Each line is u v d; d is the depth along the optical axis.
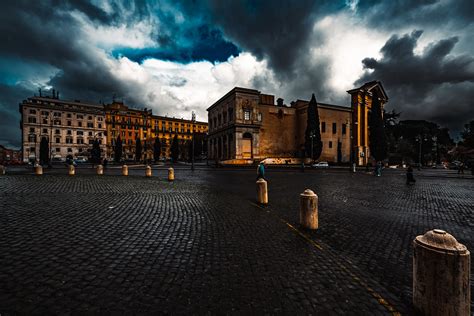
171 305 2.58
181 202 8.57
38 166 20.09
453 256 2.27
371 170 38.06
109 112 84.81
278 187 14.18
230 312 2.49
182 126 103.88
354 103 54.81
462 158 65.00
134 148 87.12
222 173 26.92
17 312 2.38
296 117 54.97
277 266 3.62
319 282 3.18
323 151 52.44
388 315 2.51
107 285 2.95
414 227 5.95
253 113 47.84
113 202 8.23
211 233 5.13
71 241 4.43
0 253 3.79
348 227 5.85
